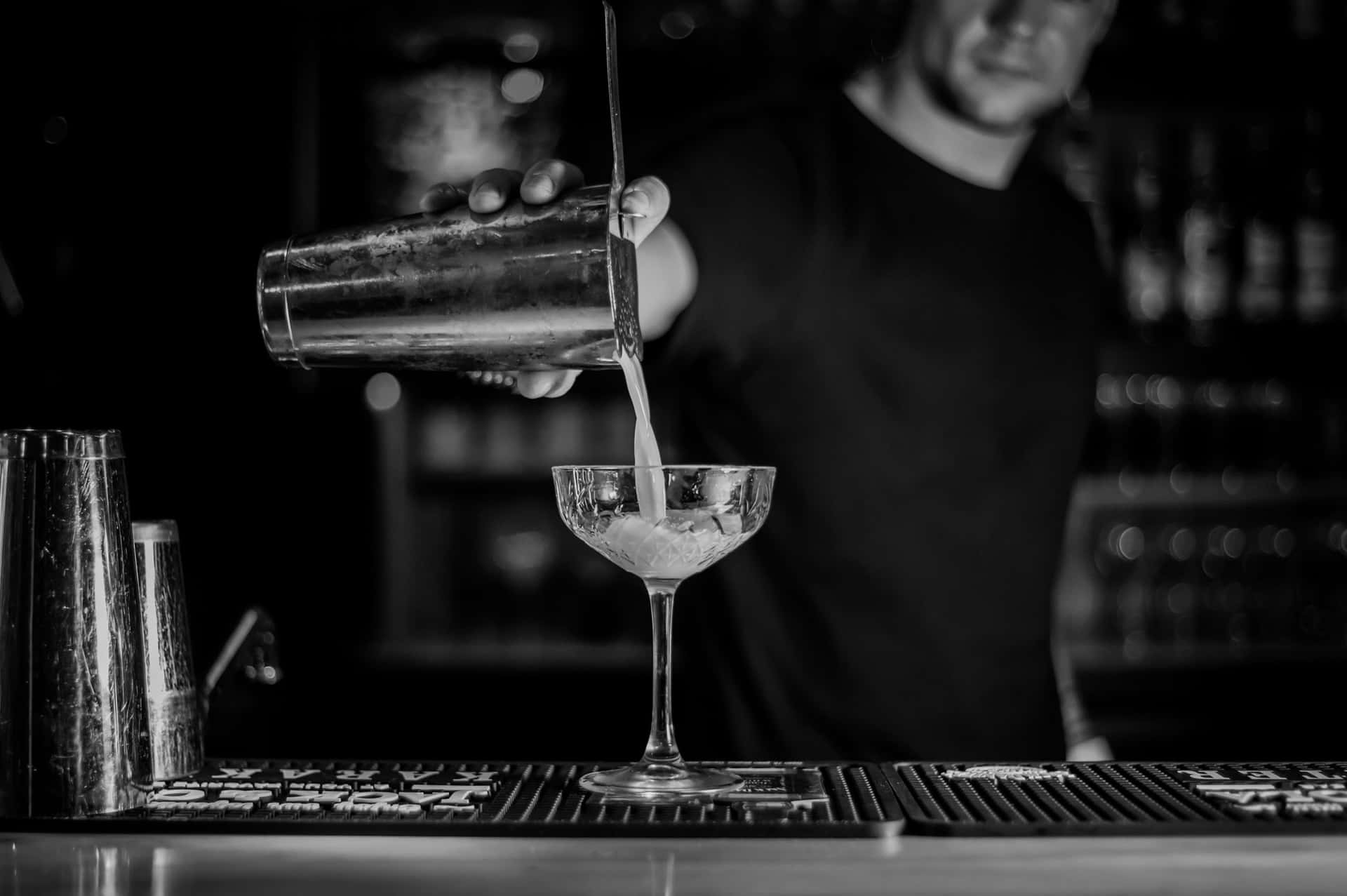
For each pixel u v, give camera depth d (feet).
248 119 9.96
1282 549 10.31
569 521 3.43
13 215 9.57
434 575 10.38
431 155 10.14
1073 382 5.87
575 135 9.93
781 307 5.41
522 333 3.51
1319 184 10.10
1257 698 9.64
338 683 9.55
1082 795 3.16
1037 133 6.31
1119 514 10.30
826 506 5.49
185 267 9.93
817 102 5.82
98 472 3.13
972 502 5.60
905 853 2.78
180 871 2.69
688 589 5.78
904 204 5.58
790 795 3.13
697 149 5.38
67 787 2.97
